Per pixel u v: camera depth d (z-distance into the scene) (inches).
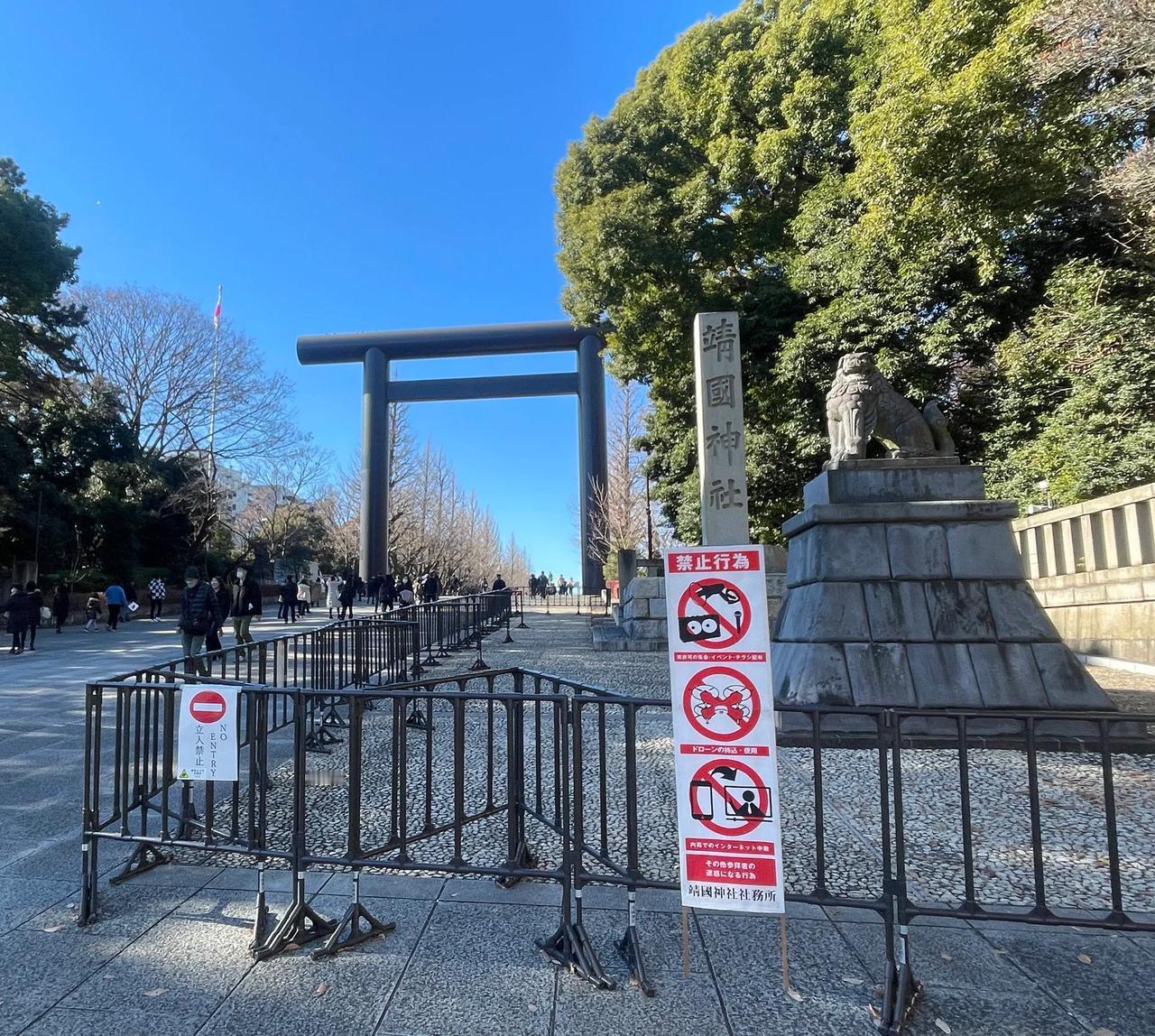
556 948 113.5
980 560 256.7
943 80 397.4
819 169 601.9
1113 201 419.8
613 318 692.1
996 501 260.7
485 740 257.1
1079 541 451.5
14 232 778.8
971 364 546.9
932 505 260.7
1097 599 423.2
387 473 1775.3
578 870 113.0
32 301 828.6
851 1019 97.5
